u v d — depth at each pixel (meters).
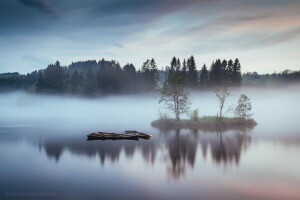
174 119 75.06
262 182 25.53
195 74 159.00
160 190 23.45
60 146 42.94
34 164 31.94
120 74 166.88
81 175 27.66
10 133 58.34
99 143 45.94
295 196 22.22
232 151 39.44
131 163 32.50
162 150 40.09
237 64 164.62
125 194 22.62
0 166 31.06
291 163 32.59
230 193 22.84
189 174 28.08
